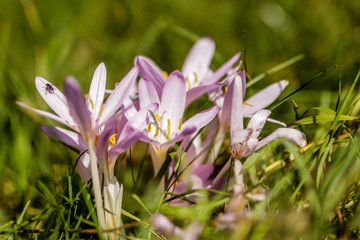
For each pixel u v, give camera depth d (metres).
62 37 1.09
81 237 0.78
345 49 1.04
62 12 1.36
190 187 0.78
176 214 0.75
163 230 0.73
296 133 0.76
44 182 0.84
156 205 0.78
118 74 1.07
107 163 0.75
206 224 0.73
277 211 0.77
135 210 0.79
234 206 0.74
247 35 1.26
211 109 0.76
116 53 1.12
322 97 0.92
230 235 0.72
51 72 1.04
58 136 0.76
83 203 0.78
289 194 0.77
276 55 1.12
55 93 0.75
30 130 0.91
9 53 1.15
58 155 0.89
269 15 1.28
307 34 1.19
